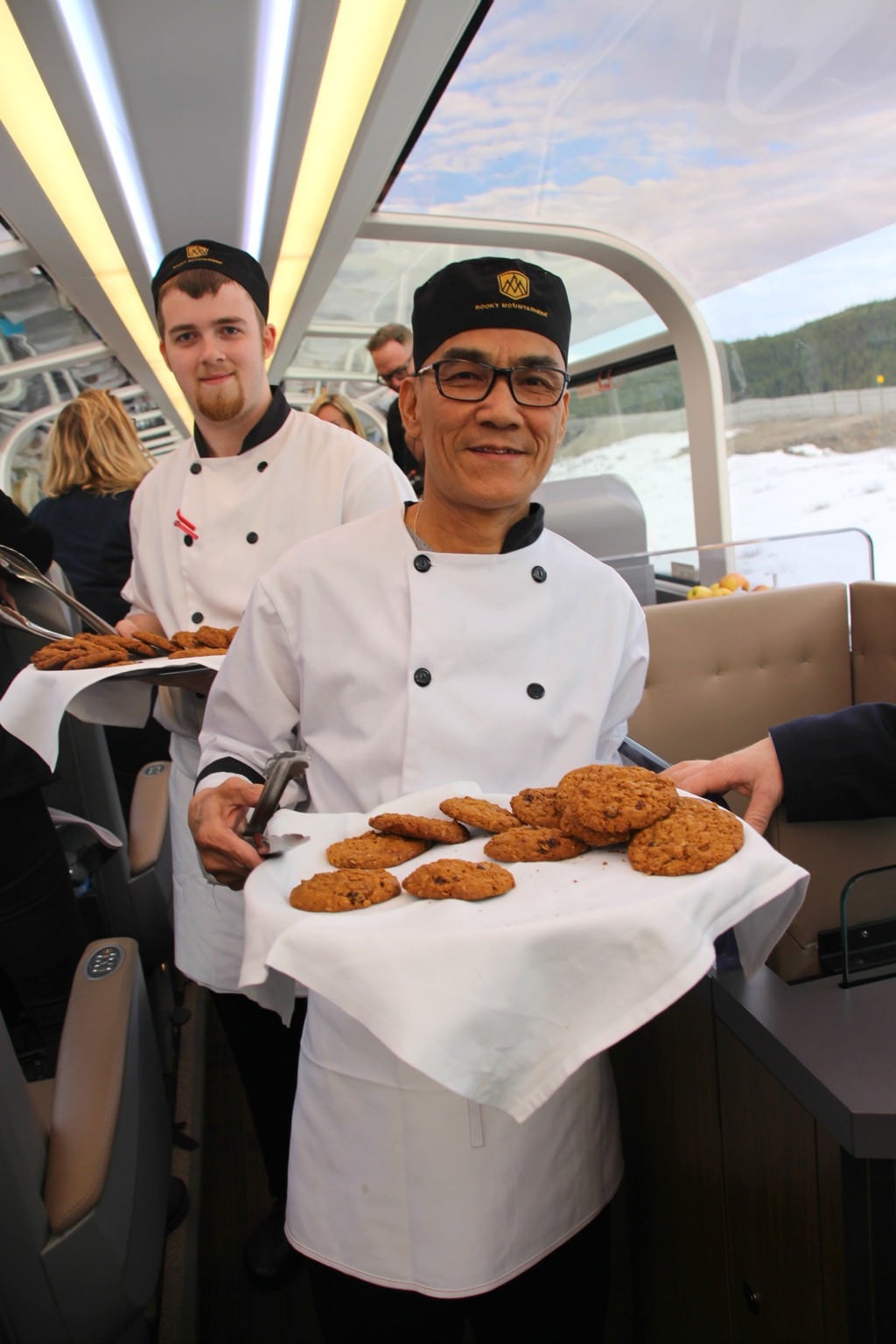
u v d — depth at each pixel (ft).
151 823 8.73
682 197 12.66
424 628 4.38
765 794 4.28
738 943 3.81
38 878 6.28
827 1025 3.48
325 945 2.89
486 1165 3.90
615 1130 4.54
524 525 4.51
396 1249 4.05
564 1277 4.44
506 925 2.89
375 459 7.11
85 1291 4.00
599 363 19.90
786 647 9.17
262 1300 6.64
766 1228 3.75
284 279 16.14
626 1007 2.87
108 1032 4.94
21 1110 3.89
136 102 8.34
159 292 6.71
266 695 4.87
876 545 13.50
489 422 3.99
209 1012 10.43
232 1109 8.80
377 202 12.71
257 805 3.70
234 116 8.95
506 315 3.92
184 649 6.18
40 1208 3.89
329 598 4.64
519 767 4.49
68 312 18.26
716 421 16.10
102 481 12.78
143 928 8.22
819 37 8.72
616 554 13.58
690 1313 4.69
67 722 7.98
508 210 13.23
